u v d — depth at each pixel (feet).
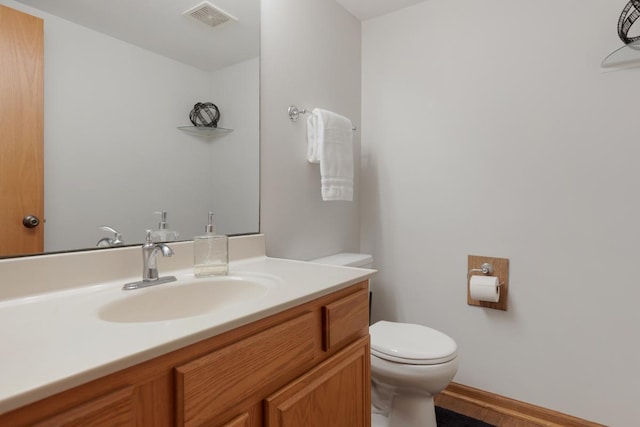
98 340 1.99
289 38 5.61
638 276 4.85
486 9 5.97
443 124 6.41
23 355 1.79
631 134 4.87
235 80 4.77
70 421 1.59
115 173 3.54
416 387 4.56
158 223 3.92
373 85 7.26
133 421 1.84
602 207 5.08
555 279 5.41
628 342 4.92
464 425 5.42
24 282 2.86
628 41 4.55
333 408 3.24
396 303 6.98
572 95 5.26
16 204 2.89
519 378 5.71
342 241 6.86
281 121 5.46
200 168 4.36
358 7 6.85
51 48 3.10
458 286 6.27
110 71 3.51
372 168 7.29
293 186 5.68
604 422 5.08
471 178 6.13
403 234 6.89
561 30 5.33
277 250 5.39
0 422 1.43
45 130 3.05
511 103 5.75
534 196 5.57
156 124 3.91
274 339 2.65
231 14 4.73
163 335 2.04
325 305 3.27
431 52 6.54
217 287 3.63
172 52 4.07
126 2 3.65
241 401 2.40
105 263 3.36
